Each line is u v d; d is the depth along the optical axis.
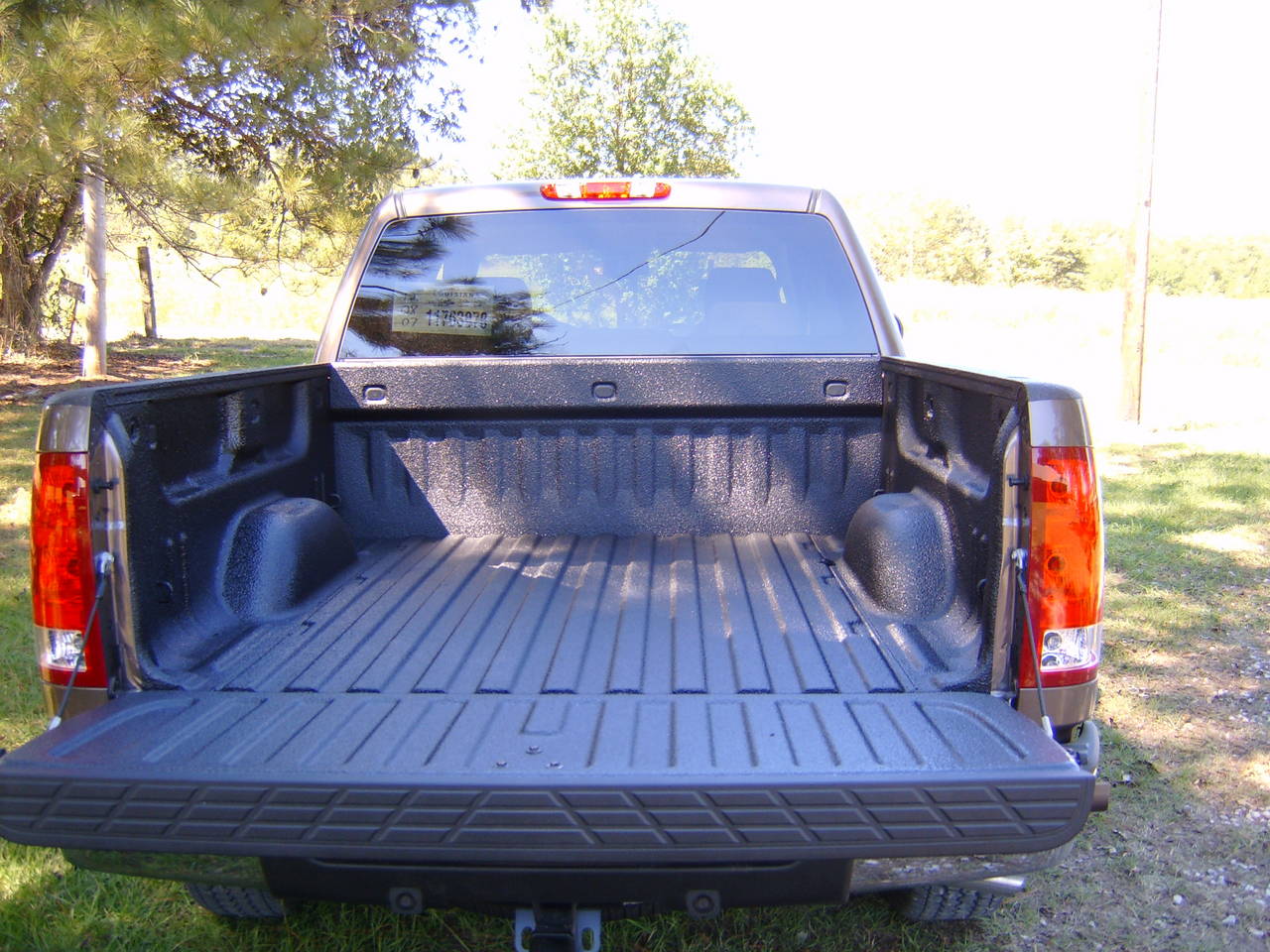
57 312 18.33
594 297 3.69
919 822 1.96
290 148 12.84
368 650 2.70
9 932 3.00
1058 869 3.40
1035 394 2.26
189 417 2.67
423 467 3.63
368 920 3.04
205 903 2.87
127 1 10.01
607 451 3.60
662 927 3.02
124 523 2.32
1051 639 2.28
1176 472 9.68
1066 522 2.25
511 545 3.55
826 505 3.60
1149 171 12.20
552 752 2.12
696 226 3.66
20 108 9.24
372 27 14.07
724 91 18.11
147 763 2.04
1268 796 3.88
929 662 2.52
